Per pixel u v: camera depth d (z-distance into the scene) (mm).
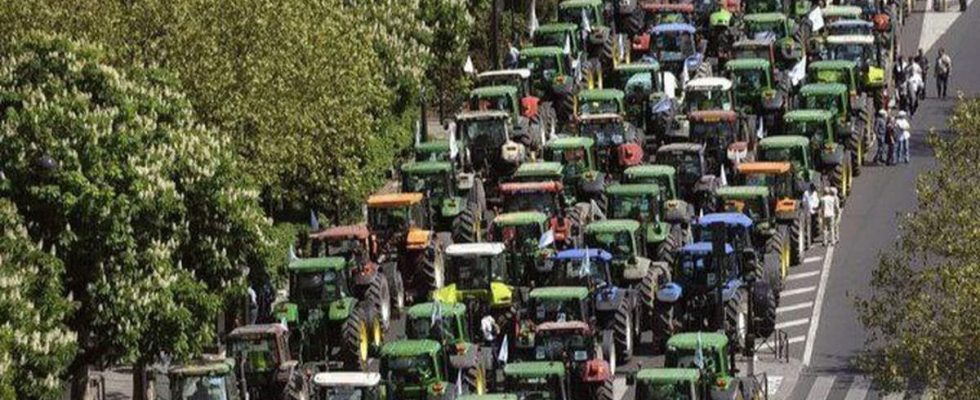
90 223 148750
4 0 170625
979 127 148250
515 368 153000
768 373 168250
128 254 149625
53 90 151750
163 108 156625
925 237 146125
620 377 165875
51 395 139125
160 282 150250
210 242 155500
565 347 157625
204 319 153000
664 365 157750
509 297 171000
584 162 198250
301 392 157375
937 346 139625
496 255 171875
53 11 171375
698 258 169000
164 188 151125
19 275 139500
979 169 147375
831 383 167000
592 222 180875
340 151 188875
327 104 185500
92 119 149875
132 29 173625
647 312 173875
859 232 198750
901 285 144250
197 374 151125
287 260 176500
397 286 178000
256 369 157375
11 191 148000
